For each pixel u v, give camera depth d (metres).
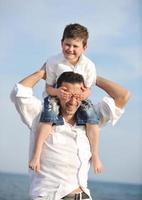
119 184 50.81
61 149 3.15
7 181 49.94
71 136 3.20
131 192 50.75
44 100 3.28
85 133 3.28
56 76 3.47
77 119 3.25
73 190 3.10
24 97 3.18
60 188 3.09
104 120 3.39
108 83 3.40
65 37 3.51
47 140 3.19
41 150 3.18
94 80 3.50
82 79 3.20
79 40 3.49
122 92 3.34
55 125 3.22
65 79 3.17
